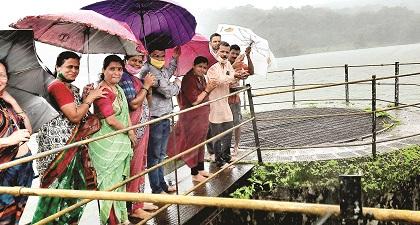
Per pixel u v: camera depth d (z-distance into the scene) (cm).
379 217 142
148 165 414
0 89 271
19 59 276
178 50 445
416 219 139
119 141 334
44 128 307
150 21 406
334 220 152
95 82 345
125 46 352
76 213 331
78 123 315
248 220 428
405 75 504
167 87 410
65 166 309
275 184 471
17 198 300
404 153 513
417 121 685
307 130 703
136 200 178
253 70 590
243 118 860
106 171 330
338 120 762
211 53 504
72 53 307
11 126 281
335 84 475
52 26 330
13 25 306
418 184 480
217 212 409
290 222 431
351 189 142
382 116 761
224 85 501
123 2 388
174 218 370
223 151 518
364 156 511
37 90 292
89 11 315
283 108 961
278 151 574
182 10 395
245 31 627
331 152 543
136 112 367
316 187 461
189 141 468
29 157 233
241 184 471
